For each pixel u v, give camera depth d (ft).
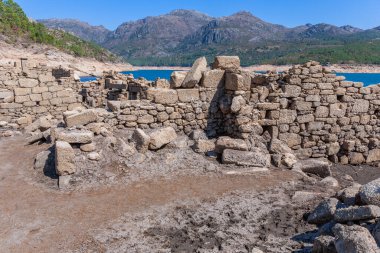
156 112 44.91
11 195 30.73
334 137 47.70
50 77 64.54
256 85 47.24
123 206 28.81
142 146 38.37
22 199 29.94
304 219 26.43
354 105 48.24
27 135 52.11
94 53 445.78
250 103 44.70
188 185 33.24
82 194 31.01
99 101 78.84
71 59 314.14
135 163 36.65
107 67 404.16
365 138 49.49
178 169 36.76
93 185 32.68
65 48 361.92
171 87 46.98
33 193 31.14
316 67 45.68
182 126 46.24
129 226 25.49
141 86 68.33
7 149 44.11
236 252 21.91
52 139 43.11
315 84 45.91
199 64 47.52
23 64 61.00
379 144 49.85
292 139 45.78
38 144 45.29
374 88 49.06
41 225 25.61
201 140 41.39
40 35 317.83
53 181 33.65
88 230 24.89
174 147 41.14
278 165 39.47
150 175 35.17
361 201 22.61
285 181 34.78
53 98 65.26
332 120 47.19
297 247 22.17
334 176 41.24
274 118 44.57
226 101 46.06
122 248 22.59
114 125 43.57
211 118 47.42
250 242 23.18
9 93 59.36
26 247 22.79
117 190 31.91
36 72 62.80
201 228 25.29
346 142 47.85
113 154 37.32
